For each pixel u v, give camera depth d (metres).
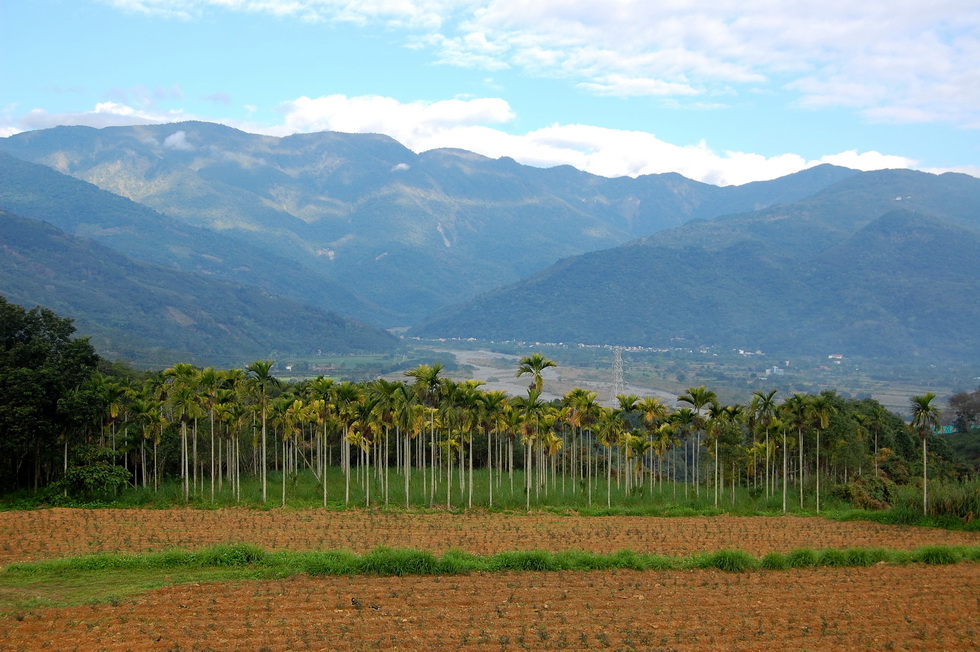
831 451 103.94
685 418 100.56
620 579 47.16
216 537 60.44
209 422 102.25
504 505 88.31
